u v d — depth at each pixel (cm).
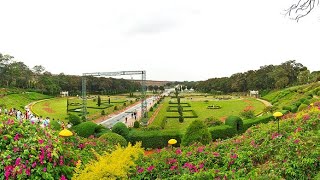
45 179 525
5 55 8025
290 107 2714
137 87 16862
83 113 4103
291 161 678
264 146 846
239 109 4541
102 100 8081
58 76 10750
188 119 3491
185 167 743
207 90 13975
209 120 2080
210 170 688
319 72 7538
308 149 716
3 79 8050
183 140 1350
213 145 959
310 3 626
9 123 586
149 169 700
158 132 1761
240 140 995
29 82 9262
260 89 10025
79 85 11125
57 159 571
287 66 8606
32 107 5256
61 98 8756
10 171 505
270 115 2322
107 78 12506
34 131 605
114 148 1014
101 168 579
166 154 834
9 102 5394
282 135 922
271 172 631
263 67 10425
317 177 598
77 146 827
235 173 667
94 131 1677
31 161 527
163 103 6556
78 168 580
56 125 1476
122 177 608
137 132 1764
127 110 5553
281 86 8294
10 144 543
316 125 1002
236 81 10962
